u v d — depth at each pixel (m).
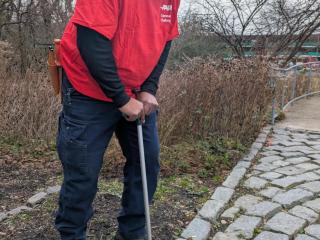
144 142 2.45
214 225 3.28
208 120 5.68
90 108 2.21
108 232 3.06
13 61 8.20
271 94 6.56
